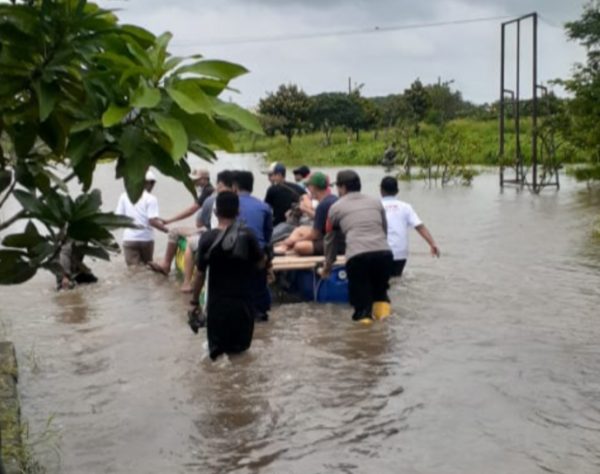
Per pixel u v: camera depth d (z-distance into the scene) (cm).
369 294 989
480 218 2031
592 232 1722
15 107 292
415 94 7031
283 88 6944
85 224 312
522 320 985
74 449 628
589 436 637
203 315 872
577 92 2941
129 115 283
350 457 607
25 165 316
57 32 280
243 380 775
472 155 3966
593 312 1023
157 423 677
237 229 809
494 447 618
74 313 1052
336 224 1012
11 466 557
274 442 636
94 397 739
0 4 275
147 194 1327
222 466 597
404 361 827
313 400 722
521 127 5862
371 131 7144
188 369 809
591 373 782
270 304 1027
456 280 1230
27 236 315
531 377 772
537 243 1596
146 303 1102
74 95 287
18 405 675
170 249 1291
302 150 5903
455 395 727
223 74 283
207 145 289
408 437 641
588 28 3634
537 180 3244
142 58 274
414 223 1236
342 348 873
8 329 977
